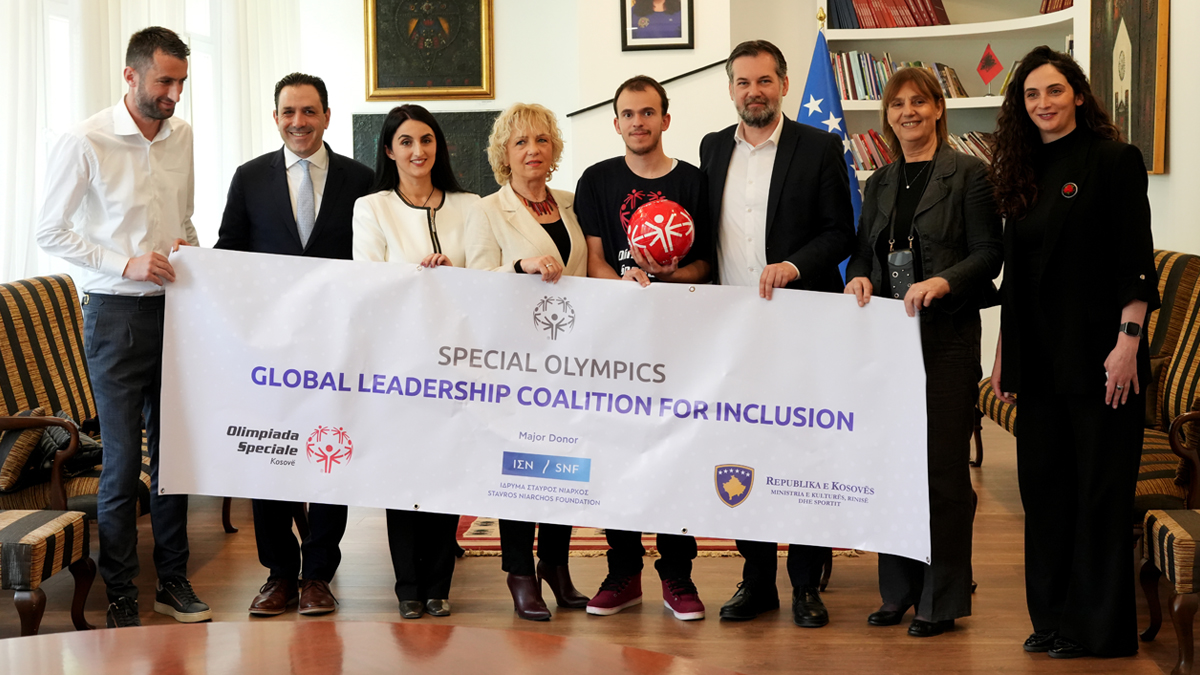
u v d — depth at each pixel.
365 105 7.51
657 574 3.74
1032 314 2.84
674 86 6.45
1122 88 4.86
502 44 7.43
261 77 6.92
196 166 6.75
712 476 2.92
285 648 1.29
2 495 3.33
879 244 3.05
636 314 2.92
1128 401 2.73
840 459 2.88
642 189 3.14
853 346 2.87
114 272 3.06
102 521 3.19
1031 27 6.30
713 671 1.24
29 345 3.83
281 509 3.30
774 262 3.08
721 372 2.91
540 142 3.08
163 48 3.06
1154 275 2.67
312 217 3.32
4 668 1.22
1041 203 2.80
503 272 2.96
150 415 3.32
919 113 2.97
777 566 3.84
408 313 2.97
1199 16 4.04
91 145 3.13
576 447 2.95
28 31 4.79
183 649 1.29
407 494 2.99
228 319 2.99
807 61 6.82
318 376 2.98
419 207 3.18
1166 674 2.72
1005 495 4.82
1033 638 2.92
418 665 1.23
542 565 3.37
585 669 1.23
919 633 3.02
